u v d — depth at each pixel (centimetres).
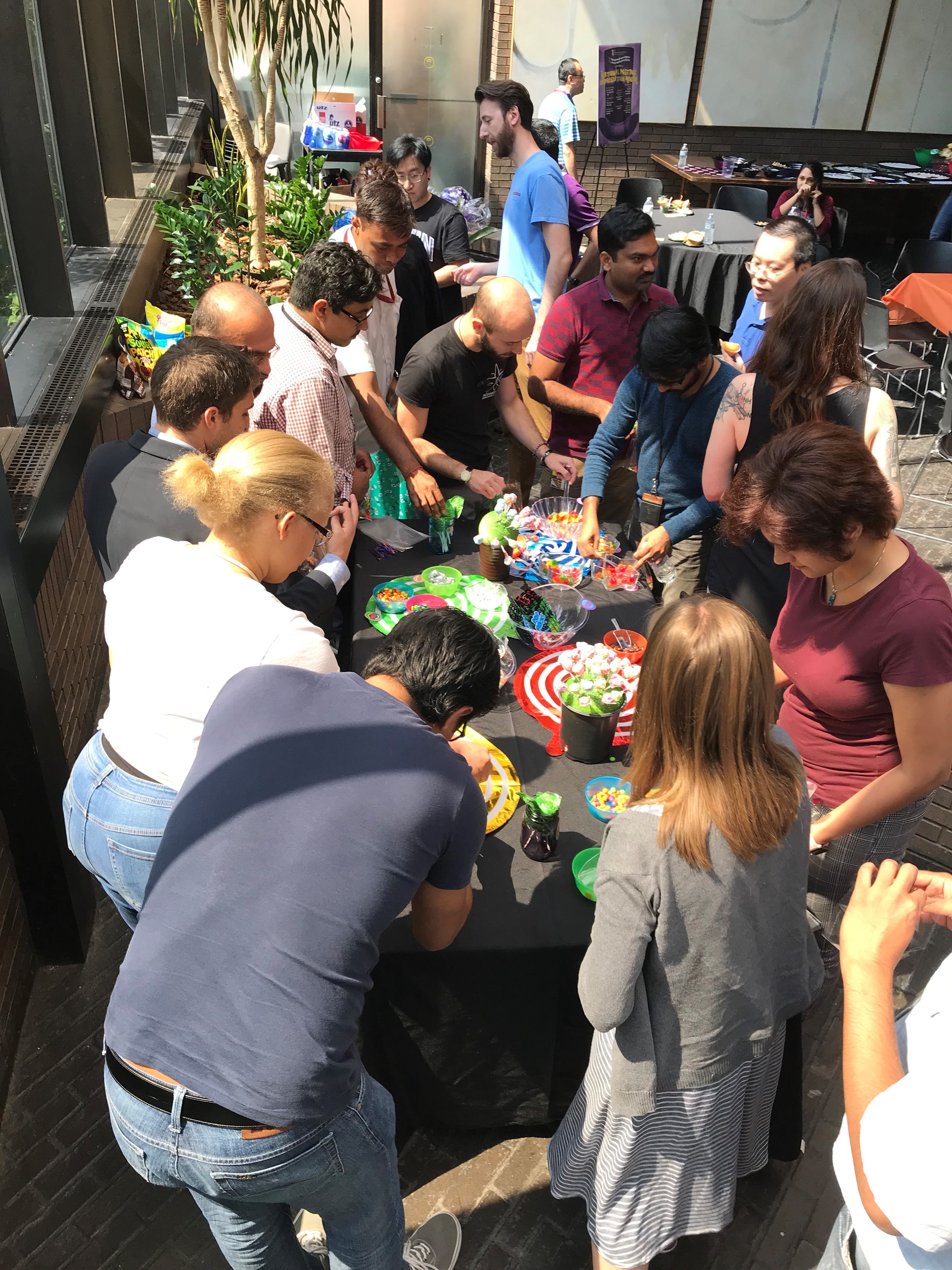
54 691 285
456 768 143
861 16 895
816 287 227
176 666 167
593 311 363
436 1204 208
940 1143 85
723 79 909
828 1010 253
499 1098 201
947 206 755
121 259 430
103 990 254
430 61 852
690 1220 172
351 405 327
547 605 253
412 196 493
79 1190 212
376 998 181
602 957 139
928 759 188
